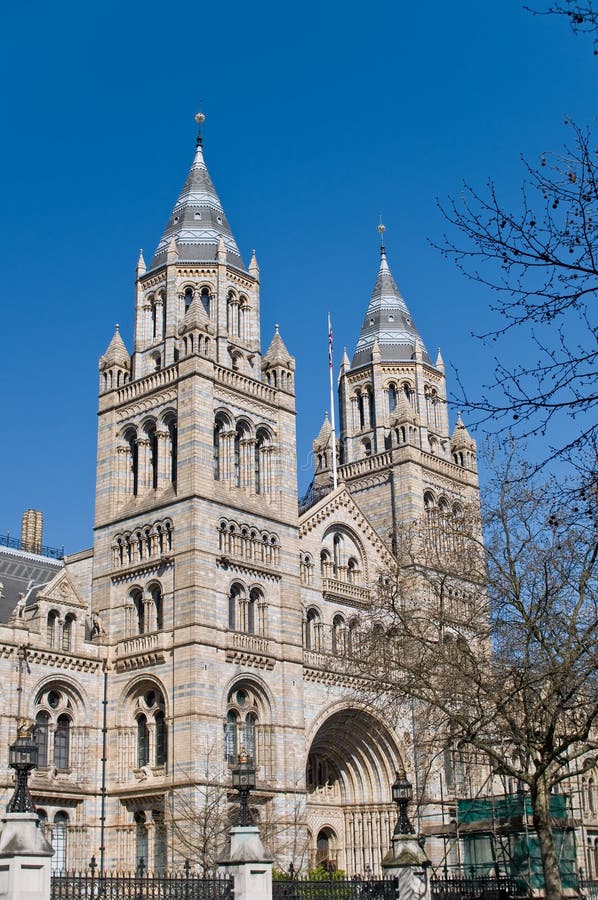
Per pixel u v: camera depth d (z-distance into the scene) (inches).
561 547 2122.3
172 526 3260.3
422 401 4338.1
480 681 2278.5
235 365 3607.3
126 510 3427.7
